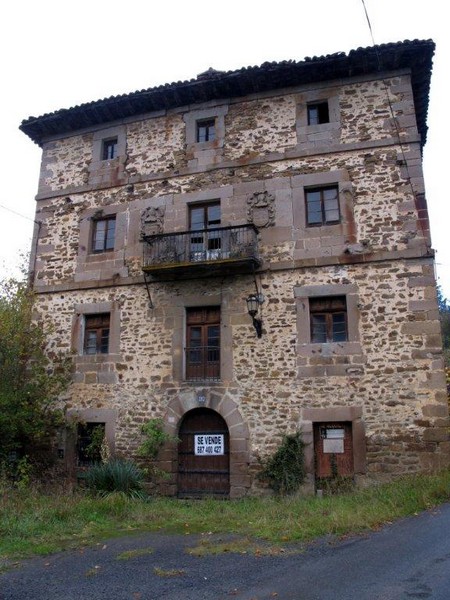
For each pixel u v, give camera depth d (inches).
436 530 224.5
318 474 370.3
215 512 320.5
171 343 422.9
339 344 382.3
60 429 434.0
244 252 405.4
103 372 435.2
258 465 379.6
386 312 378.9
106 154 501.7
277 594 165.9
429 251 380.5
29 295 457.1
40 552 233.0
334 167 416.8
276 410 384.2
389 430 359.6
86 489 377.1
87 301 457.4
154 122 481.4
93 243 477.1
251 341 402.3
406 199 395.2
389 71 424.8
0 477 377.4
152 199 459.8
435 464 346.9
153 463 404.8
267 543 232.5
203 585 180.5
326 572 184.1
